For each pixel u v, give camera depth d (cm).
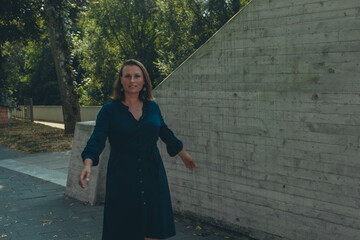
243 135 369
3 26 1878
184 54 2505
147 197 260
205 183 414
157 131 269
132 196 257
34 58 3741
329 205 304
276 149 340
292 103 323
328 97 297
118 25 2952
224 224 398
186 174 435
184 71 423
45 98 3778
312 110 309
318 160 308
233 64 371
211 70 393
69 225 447
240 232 381
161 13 2681
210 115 400
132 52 3064
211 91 396
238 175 378
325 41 295
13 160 988
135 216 259
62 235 415
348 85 284
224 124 386
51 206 529
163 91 452
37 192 616
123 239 261
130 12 2945
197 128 416
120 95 269
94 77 3023
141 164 260
